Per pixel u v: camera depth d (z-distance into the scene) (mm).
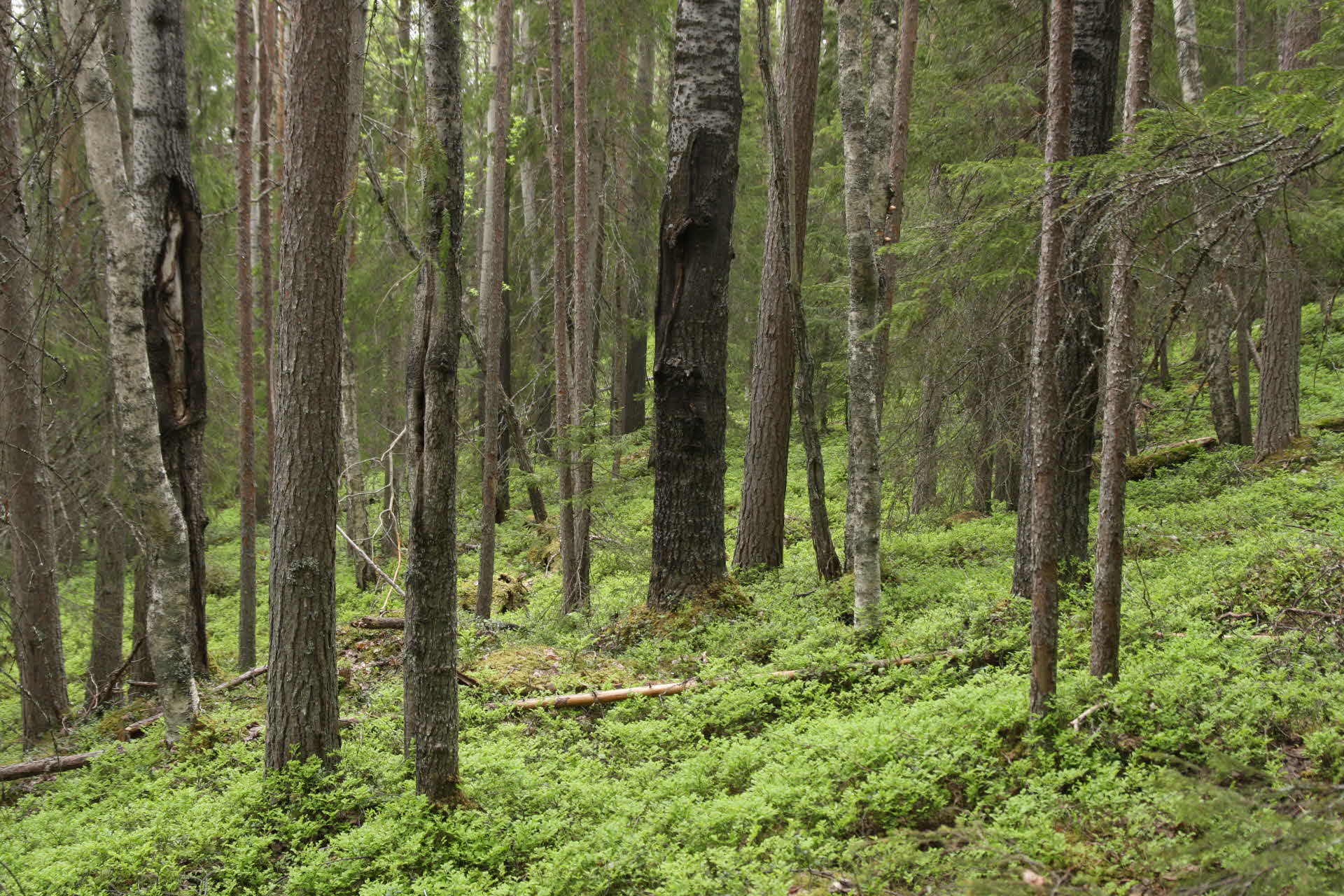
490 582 11633
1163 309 4684
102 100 6539
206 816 5484
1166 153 4234
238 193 13250
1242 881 2760
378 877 4742
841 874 4102
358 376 17844
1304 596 6223
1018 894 3217
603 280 18359
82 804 6410
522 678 7719
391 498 12312
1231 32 15500
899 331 10195
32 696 8656
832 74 14883
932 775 4672
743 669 7242
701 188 8680
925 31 13961
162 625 6969
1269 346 13062
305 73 5504
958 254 6656
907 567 10172
